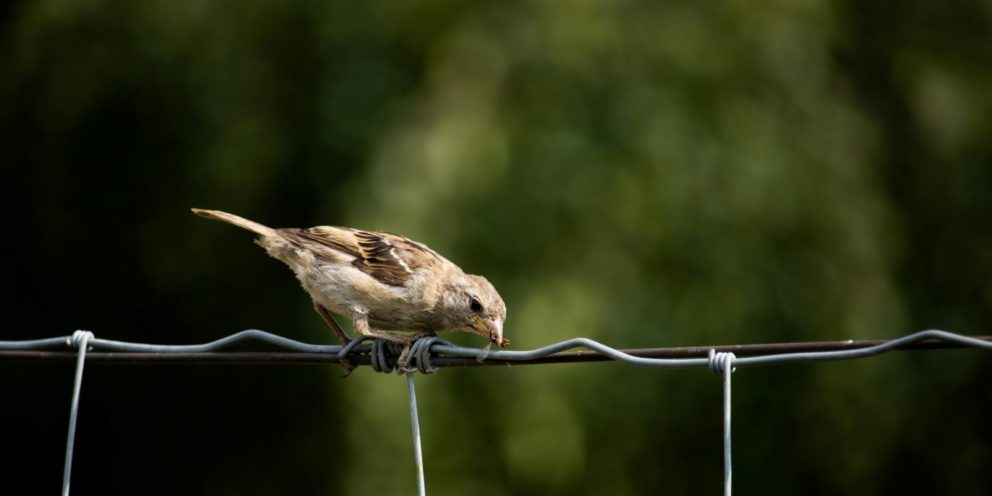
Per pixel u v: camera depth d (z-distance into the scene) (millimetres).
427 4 14117
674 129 13930
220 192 14609
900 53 15469
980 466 15281
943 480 15219
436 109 13289
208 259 15000
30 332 16594
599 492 13844
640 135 13836
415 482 13125
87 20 14945
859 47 15391
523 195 13312
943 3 15898
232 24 14625
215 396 16078
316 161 14117
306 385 15070
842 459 14641
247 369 15781
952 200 15414
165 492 16328
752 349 5281
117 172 15555
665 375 14422
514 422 13078
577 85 13812
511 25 13805
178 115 14945
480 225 13062
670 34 14203
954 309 15367
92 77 14953
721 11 14539
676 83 14172
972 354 15172
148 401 16500
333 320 8211
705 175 13984
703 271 13969
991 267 15398
